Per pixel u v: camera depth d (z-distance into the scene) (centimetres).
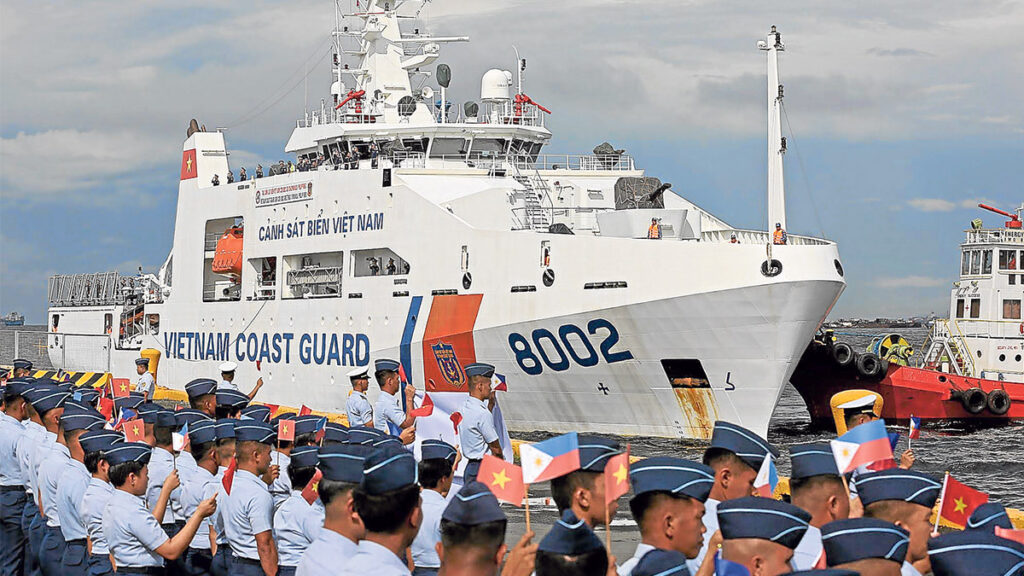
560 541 750
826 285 3064
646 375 3266
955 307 4956
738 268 3058
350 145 4162
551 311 3322
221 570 1395
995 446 3775
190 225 4925
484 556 791
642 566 825
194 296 4897
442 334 3594
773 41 3734
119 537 1283
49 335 6184
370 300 3875
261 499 1289
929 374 4331
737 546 812
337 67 4525
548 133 4225
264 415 1664
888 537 788
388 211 3806
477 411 1753
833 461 1026
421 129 4044
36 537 1711
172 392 4878
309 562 948
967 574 789
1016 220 4853
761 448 1068
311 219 4159
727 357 3142
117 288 5881
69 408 1564
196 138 4931
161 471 1511
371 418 2380
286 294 4338
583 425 3459
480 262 3491
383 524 854
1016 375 4741
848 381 4372
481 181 3888
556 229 3462
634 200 3556
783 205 3759
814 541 1009
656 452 3125
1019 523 1956
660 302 3145
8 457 1978
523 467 921
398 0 4494
